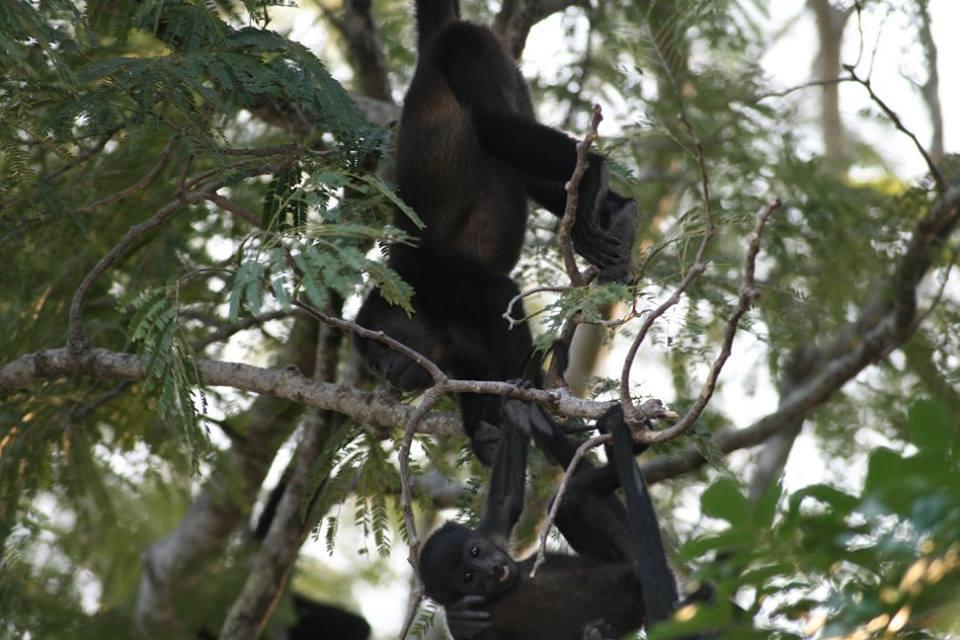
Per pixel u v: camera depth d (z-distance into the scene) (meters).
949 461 4.85
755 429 15.07
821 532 5.07
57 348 12.04
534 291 8.52
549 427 9.77
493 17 17.00
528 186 12.07
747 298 6.76
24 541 12.70
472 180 11.81
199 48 9.88
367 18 15.27
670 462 13.40
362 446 10.76
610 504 9.92
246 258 8.05
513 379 10.71
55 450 12.45
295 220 9.17
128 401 12.56
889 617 4.95
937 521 4.67
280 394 10.60
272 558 13.59
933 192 14.66
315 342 14.49
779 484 5.22
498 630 9.65
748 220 10.24
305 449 13.32
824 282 14.48
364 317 11.52
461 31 12.16
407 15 17.53
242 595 13.73
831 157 18.00
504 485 9.72
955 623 4.81
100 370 10.77
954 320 15.00
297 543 13.59
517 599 9.66
